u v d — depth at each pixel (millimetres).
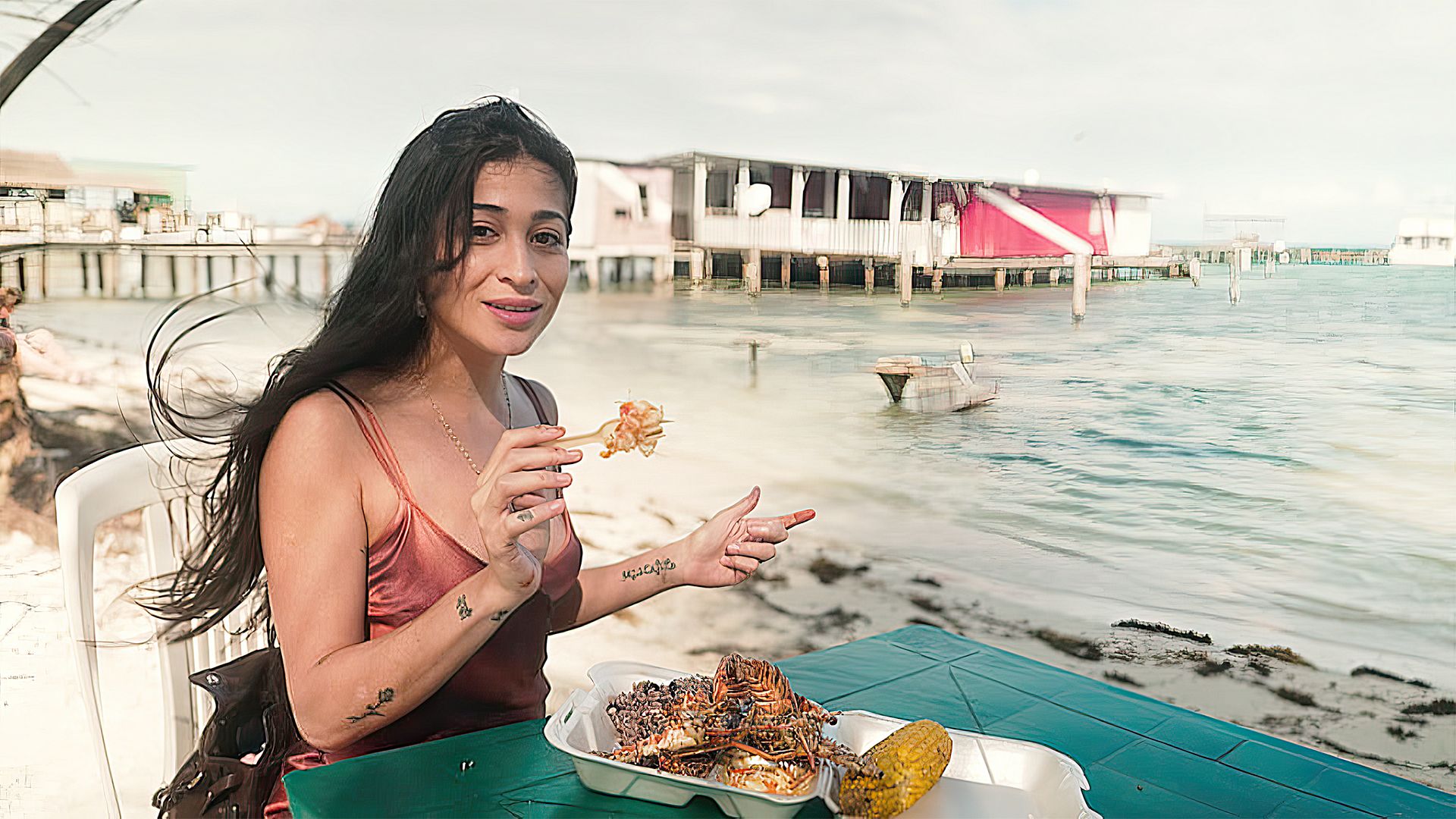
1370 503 6242
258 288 9320
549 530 1520
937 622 5055
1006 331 10898
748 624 4980
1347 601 5125
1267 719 4152
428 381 1473
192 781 1443
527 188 1370
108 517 1628
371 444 1367
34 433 6617
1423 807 1092
